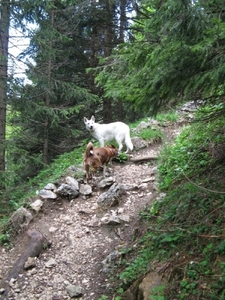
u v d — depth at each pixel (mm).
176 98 3629
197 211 3975
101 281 4250
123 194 6215
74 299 4078
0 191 7711
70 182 6914
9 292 4359
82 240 5277
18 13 7441
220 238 3309
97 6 12508
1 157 7867
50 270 4719
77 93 9664
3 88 7633
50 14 11547
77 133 11148
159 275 3486
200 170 4887
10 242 5543
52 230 5621
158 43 3230
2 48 7867
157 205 4973
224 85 3586
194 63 2963
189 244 3576
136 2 10828
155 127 9859
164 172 6078
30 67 8211
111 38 13562
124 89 3619
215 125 5660
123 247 4715
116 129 8438
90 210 6027
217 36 2627
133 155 8531
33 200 6605
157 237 4137
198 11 2756
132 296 3510
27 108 8305
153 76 3277
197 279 3047
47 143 11430
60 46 12750
